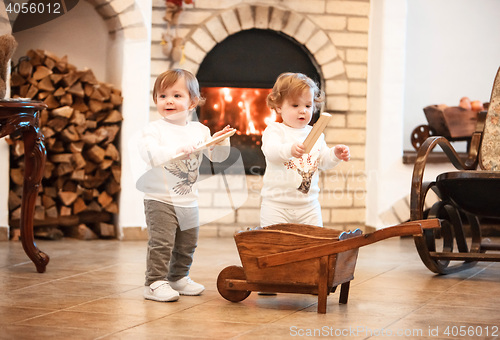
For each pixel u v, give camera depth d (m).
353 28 5.12
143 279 3.11
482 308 2.57
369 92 5.14
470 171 3.23
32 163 3.20
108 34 4.87
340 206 5.12
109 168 4.70
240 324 2.22
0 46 2.95
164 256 2.62
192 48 4.84
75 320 2.24
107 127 4.61
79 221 4.68
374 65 5.08
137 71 4.64
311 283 2.43
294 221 2.72
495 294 2.88
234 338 2.03
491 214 3.43
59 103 4.57
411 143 5.45
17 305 2.48
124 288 2.87
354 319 2.32
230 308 2.48
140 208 4.66
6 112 2.95
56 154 4.59
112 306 2.48
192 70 4.86
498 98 3.70
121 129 4.68
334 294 2.80
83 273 3.26
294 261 2.44
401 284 3.10
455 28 5.75
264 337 2.04
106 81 4.91
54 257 3.78
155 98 2.72
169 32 4.76
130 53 4.62
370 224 5.12
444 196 3.47
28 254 3.22
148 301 2.59
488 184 3.21
